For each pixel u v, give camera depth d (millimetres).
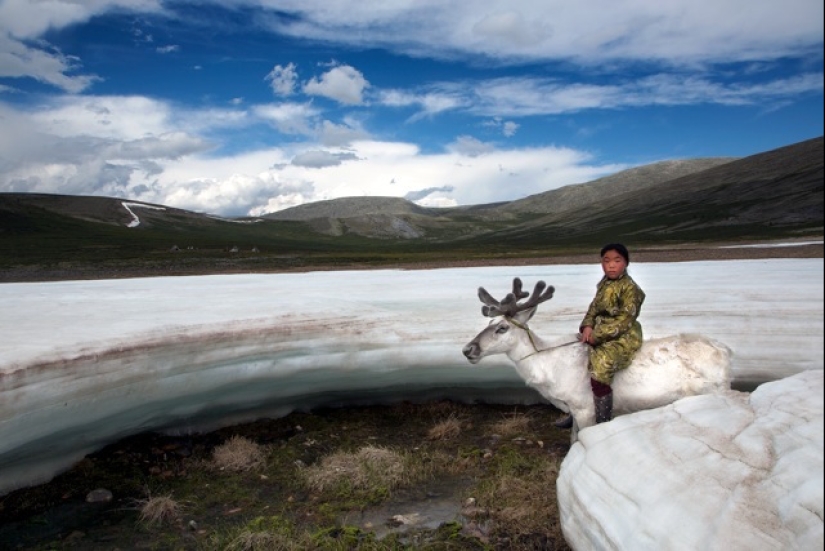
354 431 7020
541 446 6387
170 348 6035
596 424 4457
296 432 6965
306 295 10055
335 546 4473
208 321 6938
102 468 5816
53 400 5047
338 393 7637
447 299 9508
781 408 3547
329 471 5664
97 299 9273
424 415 7551
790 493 2900
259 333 6750
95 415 5535
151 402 6004
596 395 4660
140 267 34969
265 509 5180
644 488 3479
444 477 5754
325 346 7090
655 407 4703
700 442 3561
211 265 36375
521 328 5016
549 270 15484
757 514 2922
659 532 3201
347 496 5359
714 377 4629
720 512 3051
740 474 3199
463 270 16531
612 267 4688
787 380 3904
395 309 8570
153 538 4719
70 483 5547
